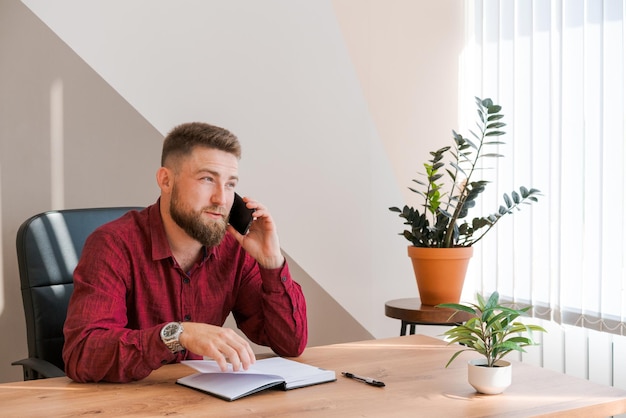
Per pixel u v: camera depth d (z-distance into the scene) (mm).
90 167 3082
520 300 3180
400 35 3514
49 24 2980
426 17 3547
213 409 1477
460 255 2893
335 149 3434
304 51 3357
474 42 3457
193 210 1869
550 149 3008
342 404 1511
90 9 3021
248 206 1982
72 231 2514
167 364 1895
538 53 3070
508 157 3240
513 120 3199
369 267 3525
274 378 1639
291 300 2029
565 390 1619
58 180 3035
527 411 1462
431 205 2998
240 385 1598
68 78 3027
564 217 2957
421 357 1936
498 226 3283
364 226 3506
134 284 1959
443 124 3588
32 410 1481
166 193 1951
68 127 3041
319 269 3434
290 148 3352
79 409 1486
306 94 3369
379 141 3506
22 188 2986
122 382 1701
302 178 3381
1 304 2965
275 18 3301
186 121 3174
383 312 3561
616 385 2867
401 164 3545
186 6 3152
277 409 1475
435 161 2971
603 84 2768
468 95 3504
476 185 2881
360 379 1704
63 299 2449
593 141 2820
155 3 3104
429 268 2908
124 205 3143
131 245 1945
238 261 2150
